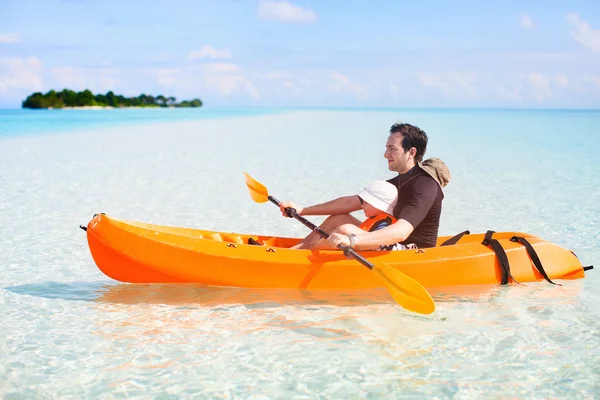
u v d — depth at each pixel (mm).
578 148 17078
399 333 3527
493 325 3654
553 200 8320
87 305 4031
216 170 11500
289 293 4223
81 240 5902
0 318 3773
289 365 3100
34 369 3051
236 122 35688
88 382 2914
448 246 4438
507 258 4434
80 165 11938
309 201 8195
